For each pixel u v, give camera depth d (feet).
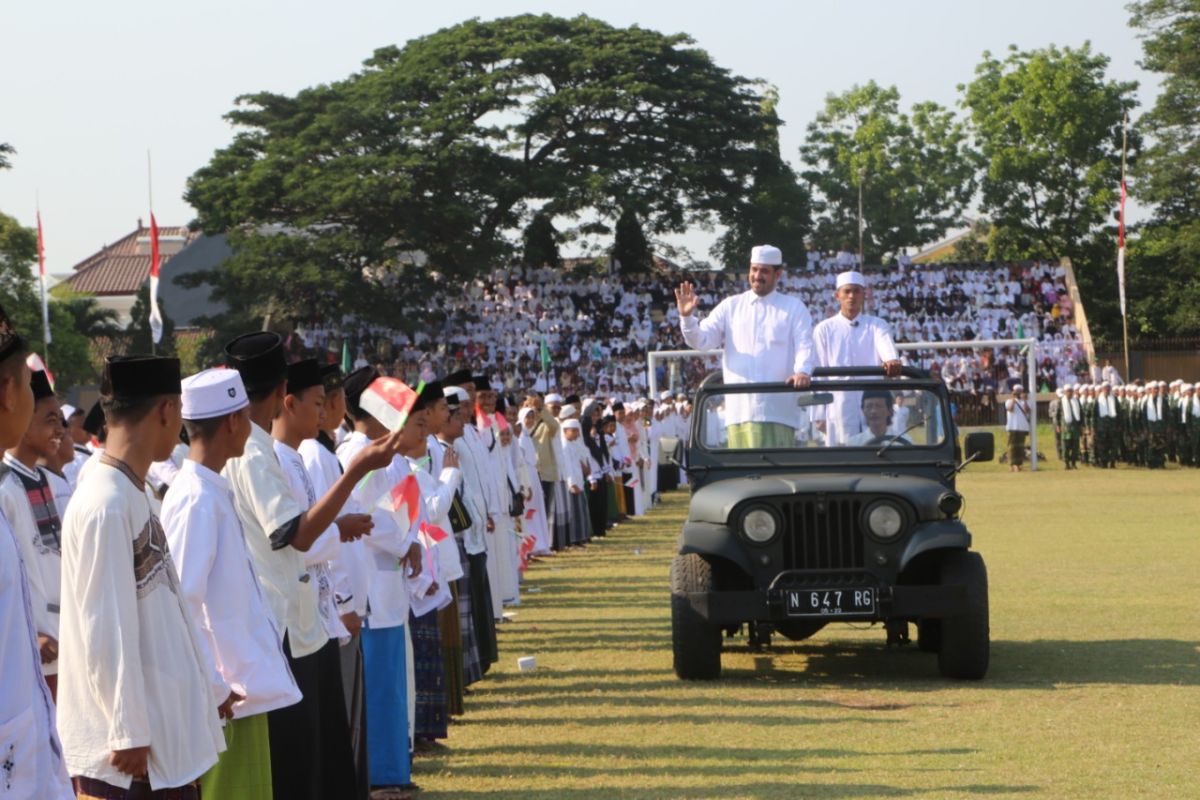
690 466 38.27
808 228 208.95
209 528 18.06
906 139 229.45
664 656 39.81
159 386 15.89
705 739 28.71
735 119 198.59
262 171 177.99
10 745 12.90
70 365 155.53
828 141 232.53
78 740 15.44
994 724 29.55
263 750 18.65
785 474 37.35
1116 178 222.28
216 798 18.38
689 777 25.53
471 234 184.55
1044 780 24.54
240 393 18.61
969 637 34.35
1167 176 213.46
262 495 19.86
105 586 15.25
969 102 228.84
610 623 46.55
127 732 15.20
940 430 38.22
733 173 200.54
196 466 18.38
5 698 12.99
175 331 195.93
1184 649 38.55
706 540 35.32
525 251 194.80
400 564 25.66
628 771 26.14
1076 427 129.29
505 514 49.32
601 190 184.75
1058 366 175.42
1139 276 216.95
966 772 25.27
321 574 21.52
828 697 33.22
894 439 38.19
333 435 27.53
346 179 174.91
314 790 19.99
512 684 35.96
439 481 29.43
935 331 182.91
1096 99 220.64
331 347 178.09
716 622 34.96
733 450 38.24
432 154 181.47
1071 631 41.96
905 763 26.14
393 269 182.80
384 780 25.00
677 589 35.32
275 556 20.06
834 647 41.78
